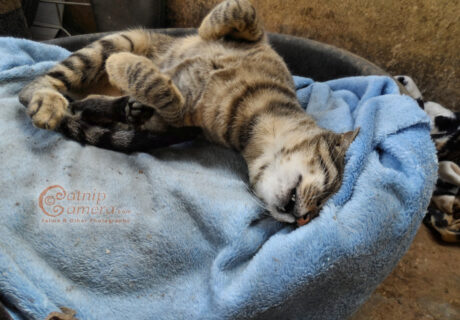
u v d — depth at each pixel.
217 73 0.48
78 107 0.50
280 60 0.55
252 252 0.41
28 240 0.39
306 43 0.73
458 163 0.69
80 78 0.54
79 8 1.10
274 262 0.38
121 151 0.48
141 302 0.39
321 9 0.78
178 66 0.51
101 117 0.50
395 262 0.47
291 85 0.54
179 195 0.43
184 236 0.41
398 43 0.73
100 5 0.96
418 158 0.46
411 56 0.73
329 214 0.40
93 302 0.39
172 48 0.57
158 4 0.94
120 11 0.95
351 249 0.40
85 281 0.39
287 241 0.39
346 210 0.41
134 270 0.40
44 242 0.39
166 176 0.44
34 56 0.64
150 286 0.40
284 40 0.75
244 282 0.37
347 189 0.43
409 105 0.50
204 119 0.48
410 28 0.71
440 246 0.64
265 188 0.43
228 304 0.37
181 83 0.49
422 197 0.45
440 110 0.71
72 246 0.40
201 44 0.55
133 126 0.49
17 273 0.36
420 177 0.44
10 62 0.58
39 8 1.05
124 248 0.40
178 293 0.40
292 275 0.38
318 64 0.73
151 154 0.48
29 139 0.47
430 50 0.71
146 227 0.41
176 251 0.41
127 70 0.46
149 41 0.59
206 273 0.40
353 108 0.60
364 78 0.61
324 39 0.81
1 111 0.49
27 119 0.49
